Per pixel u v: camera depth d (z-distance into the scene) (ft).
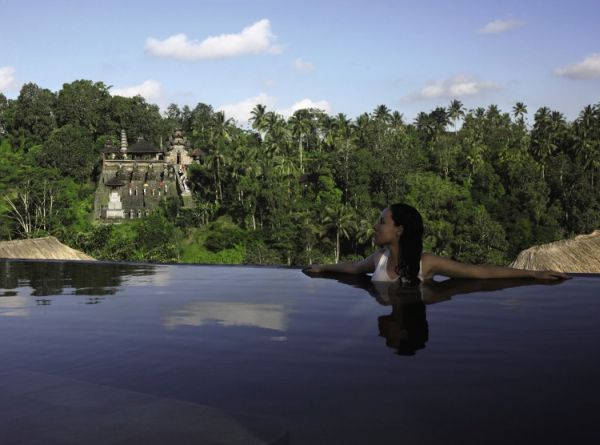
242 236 229.25
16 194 239.91
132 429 4.13
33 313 9.42
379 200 250.16
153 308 9.82
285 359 6.18
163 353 6.53
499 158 288.10
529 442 3.84
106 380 5.43
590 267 24.81
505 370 5.63
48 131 344.08
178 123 402.72
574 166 258.16
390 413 4.43
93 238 182.19
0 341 7.23
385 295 10.80
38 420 4.33
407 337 7.20
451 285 12.04
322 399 4.80
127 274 15.96
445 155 286.87
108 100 360.69
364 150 266.57
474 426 4.14
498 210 250.78
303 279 14.05
